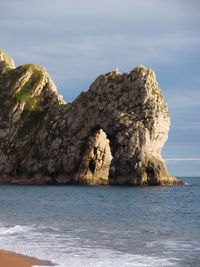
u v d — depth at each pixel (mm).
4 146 132125
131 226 33125
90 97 124750
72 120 124750
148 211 47594
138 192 87500
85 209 48656
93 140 112938
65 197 71500
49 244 24266
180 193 86938
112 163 113750
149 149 111688
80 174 114438
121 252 22047
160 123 114312
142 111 114938
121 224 34375
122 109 117562
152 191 91375
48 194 79312
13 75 149375
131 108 117125
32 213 42781
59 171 119625
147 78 118750
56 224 33781
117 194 80875
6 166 127750
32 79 145875
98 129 119688
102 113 120000
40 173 123250
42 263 19203
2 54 164000
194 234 28859
